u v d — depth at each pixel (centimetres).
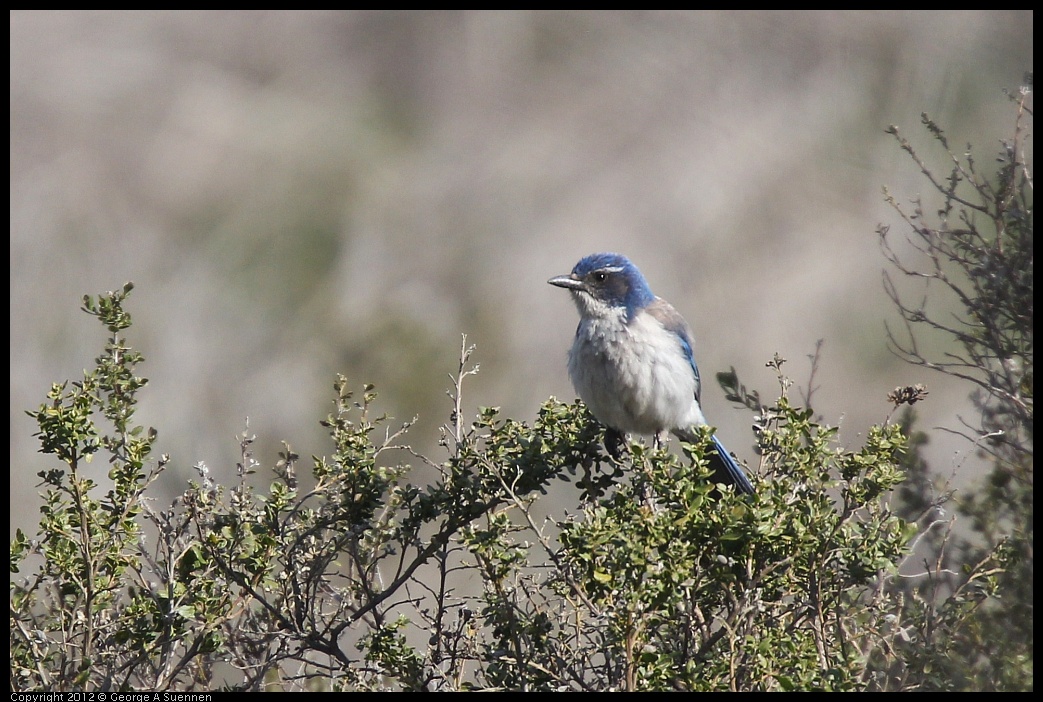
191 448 1902
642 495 716
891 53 1647
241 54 2675
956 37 1553
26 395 1955
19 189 2295
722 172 2041
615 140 2266
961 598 735
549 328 2097
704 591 696
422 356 2075
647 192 2161
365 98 2592
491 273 2192
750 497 678
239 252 2259
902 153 1434
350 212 2330
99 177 2352
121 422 739
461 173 2362
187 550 725
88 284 2175
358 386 2042
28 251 2180
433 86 2566
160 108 2519
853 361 1739
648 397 1020
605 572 646
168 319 2117
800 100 1973
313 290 2211
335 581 916
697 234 2041
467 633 733
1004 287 795
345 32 2817
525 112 2420
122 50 2586
